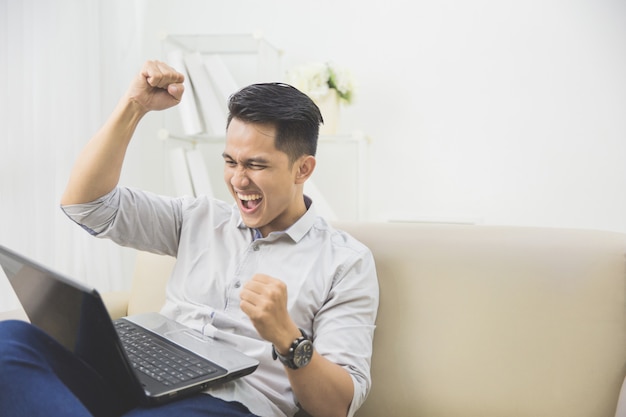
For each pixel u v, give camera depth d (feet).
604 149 7.52
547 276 3.60
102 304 2.24
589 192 7.60
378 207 8.16
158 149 8.35
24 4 5.98
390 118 8.02
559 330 3.49
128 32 7.91
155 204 3.99
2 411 2.24
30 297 2.86
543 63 7.59
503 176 7.80
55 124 6.37
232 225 3.90
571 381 3.41
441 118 7.89
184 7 8.28
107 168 3.61
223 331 3.52
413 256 3.89
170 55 7.20
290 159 3.49
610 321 3.43
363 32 7.98
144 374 2.85
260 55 7.13
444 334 3.69
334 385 3.01
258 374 3.36
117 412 2.85
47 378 2.38
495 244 3.80
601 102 7.48
